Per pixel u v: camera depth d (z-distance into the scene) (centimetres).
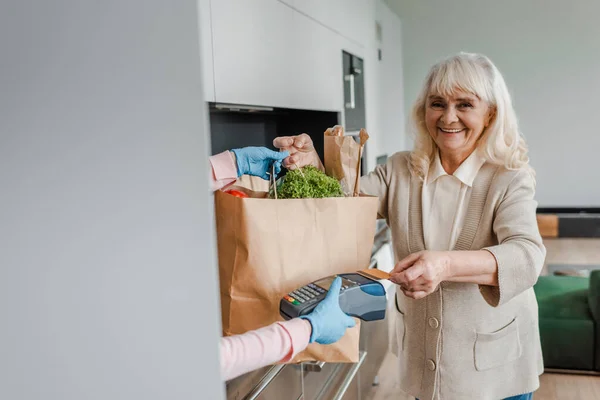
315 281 108
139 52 50
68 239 54
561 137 563
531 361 146
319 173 120
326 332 95
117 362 56
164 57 50
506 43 561
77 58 51
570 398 264
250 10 188
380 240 321
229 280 107
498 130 131
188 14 49
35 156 52
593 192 564
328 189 116
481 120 131
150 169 52
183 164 51
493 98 130
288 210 104
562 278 329
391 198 150
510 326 141
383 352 308
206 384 55
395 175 151
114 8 50
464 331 140
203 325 54
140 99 51
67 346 55
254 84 192
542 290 314
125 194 53
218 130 235
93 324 55
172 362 55
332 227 110
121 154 52
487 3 559
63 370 56
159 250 53
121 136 52
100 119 52
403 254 148
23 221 54
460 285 138
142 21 50
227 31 171
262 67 199
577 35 541
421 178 144
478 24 564
